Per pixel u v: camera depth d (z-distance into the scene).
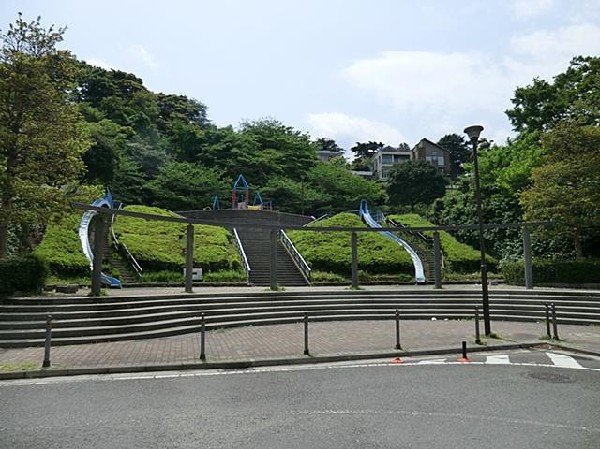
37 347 11.27
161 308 15.17
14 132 15.63
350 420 6.12
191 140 57.62
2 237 15.66
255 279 27.09
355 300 19.61
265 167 57.25
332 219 39.72
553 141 23.47
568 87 34.12
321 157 100.19
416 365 9.91
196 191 48.22
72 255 24.06
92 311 13.63
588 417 6.28
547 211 22.62
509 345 12.05
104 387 7.95
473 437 5.48
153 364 9.45
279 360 10.06
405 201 61.09
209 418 6.21
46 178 16.30
